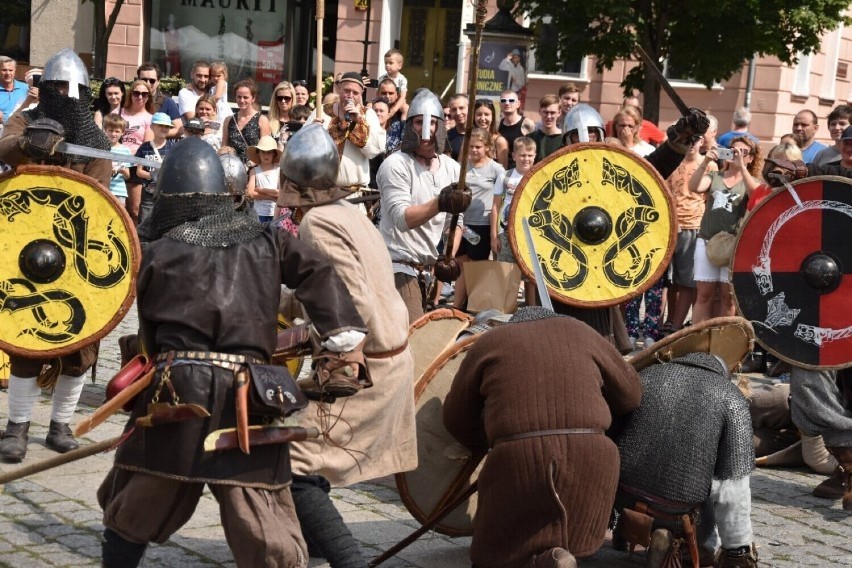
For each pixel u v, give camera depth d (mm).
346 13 24469
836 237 6793
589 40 17188
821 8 17016
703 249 10766
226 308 4090
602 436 4695
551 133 12086
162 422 4020
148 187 12516
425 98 7047
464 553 5672
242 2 24922
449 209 6578
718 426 5062
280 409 4059
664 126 24844
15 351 6520
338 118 8484
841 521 6676
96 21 23469
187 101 13766
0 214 6520
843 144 7449
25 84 14383
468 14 24000
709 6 16594
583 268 6875
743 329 5277
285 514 4242
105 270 6621
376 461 5012
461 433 5129
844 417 6844
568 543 4633
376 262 4977
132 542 4262
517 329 4879
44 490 6113
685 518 5102
